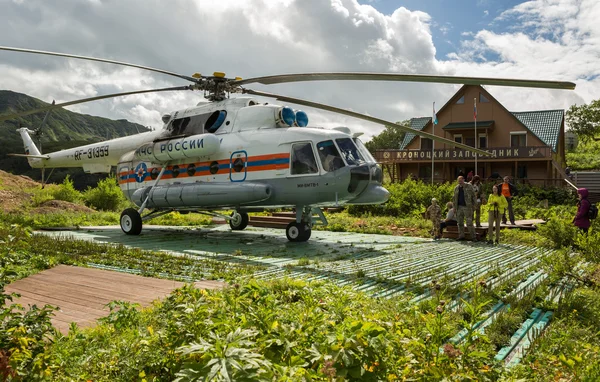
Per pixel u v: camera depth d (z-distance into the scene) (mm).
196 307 3266
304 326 3184
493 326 4871
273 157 12398
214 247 11992
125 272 7898
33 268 7902
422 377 2820
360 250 11594
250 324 3041
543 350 4180
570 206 27328
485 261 9984
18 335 3109
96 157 17375
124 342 3666
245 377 2076
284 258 10016
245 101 13664
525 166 37094
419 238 15195
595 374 3162
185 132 14320
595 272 8164
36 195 26141
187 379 2131
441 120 39906
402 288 6945
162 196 14328
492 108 38281
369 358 2576
